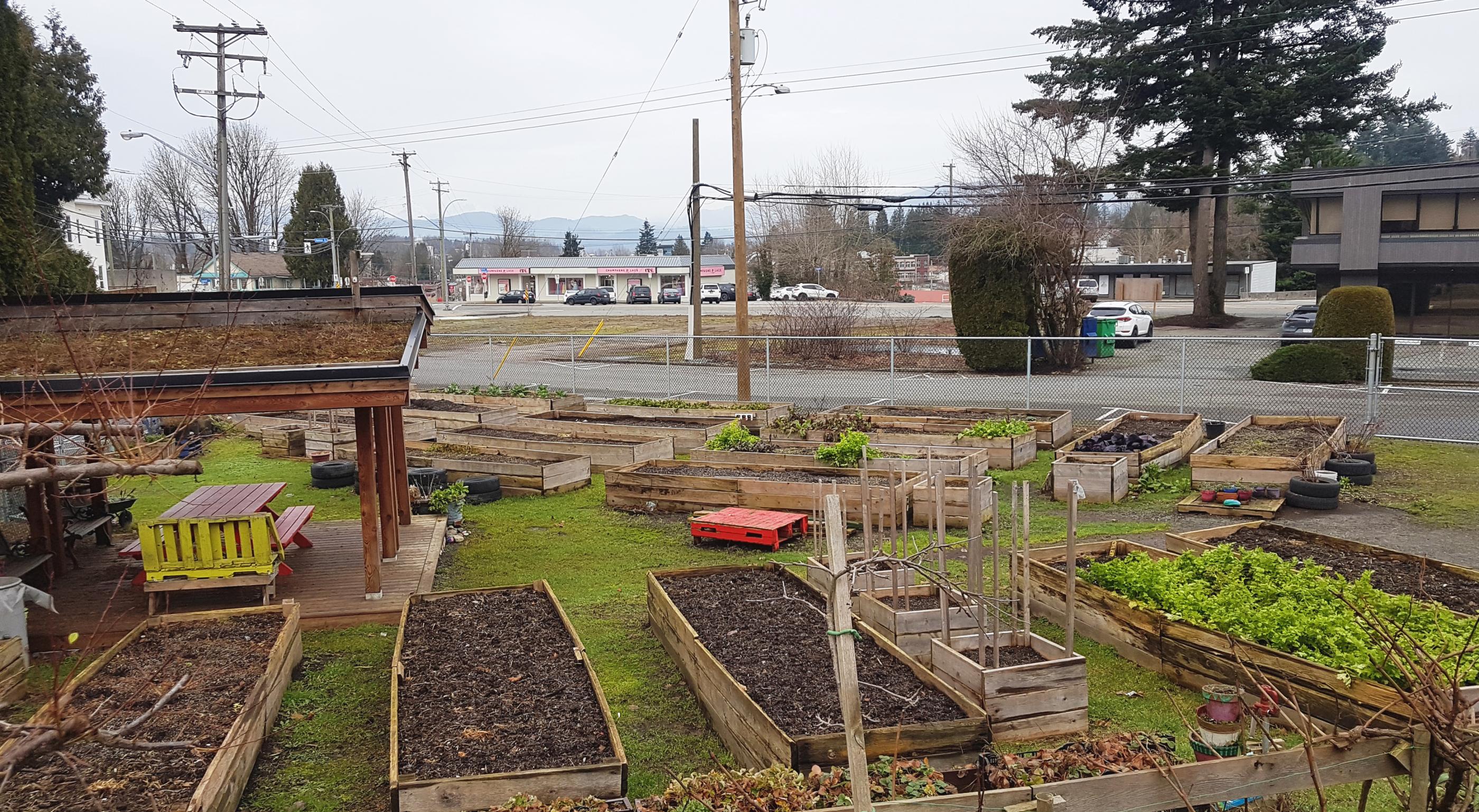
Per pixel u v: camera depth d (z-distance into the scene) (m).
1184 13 37.12
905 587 7.14
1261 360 25.00
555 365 32.78
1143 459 13.24
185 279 62.25
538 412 18.23
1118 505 12.16
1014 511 6.82
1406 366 26.23
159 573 8.05
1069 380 25.95
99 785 4.81
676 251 136.88
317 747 6.02
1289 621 6.25
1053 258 27.41
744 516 10.91
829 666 6.30
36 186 29.45
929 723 5.15
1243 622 6.35
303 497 13.92
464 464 14.00
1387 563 8.19
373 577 8.67
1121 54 37.31
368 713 6.53
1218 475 12.43
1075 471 12.35
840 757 4.95
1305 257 36.06
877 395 23.41
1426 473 13.45
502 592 8.20
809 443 14.88
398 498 11.48
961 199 29.34
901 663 6.32
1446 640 5.70
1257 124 36.41
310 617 8.30
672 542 11.01
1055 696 5.89
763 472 13.02
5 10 12.91
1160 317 45.34
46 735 2.66
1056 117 33.75
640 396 24.39
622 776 4.84
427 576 9.41
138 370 8.14
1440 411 18.77
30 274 12.48
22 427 3.41
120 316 9.54
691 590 8.07
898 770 4.56
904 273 84.94
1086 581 7.52
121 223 70.56
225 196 30.14
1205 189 38.84
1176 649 6.59
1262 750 4.36
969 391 23.92
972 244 27.55
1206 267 41.38
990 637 6.77
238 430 19.86
